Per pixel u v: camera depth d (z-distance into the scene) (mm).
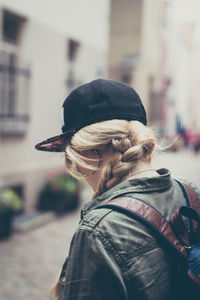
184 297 841
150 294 801
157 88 20531
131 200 871
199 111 41094
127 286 804
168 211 910
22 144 6766
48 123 7527
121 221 832
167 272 836
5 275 4168
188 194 1014
